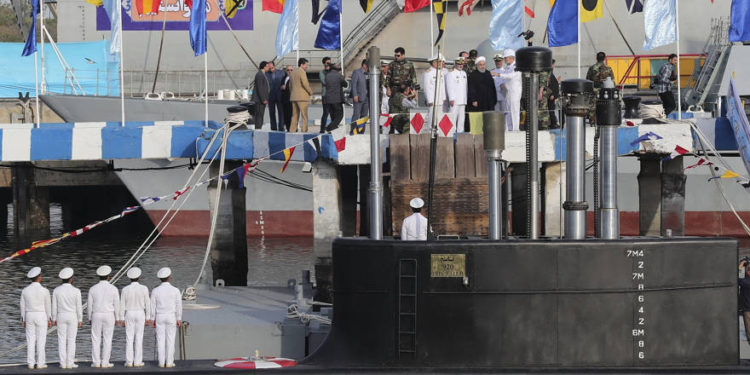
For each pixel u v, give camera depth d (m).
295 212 153.25
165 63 159.75
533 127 50.34
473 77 90.38
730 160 146.38
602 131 49.59
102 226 185.88
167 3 159.00
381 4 149.50
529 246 47.25
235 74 158.12
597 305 47.34
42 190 172.75
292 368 49.72
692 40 149.00
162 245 148.62
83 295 104.94
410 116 87.12
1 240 163.38
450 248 47.59
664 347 47.69
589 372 47.12
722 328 48.06
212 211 91.12
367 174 97.81
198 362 57.12
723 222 148.00
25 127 88.88
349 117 136.75
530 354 47.47
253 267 124.12
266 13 156.62
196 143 82.94
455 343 47.75
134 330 57.47
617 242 47.41
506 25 92.12
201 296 79.25
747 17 87.19
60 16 164.50
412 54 149.75
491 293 47.44
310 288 82.31
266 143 82.00
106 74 161.88
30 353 57.44
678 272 47.69
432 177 54.22
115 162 152.88
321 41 98.25
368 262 48.47
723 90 139.00
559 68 149.50
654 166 93.69
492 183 50.94
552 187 87.94
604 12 149.12
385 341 48.41
